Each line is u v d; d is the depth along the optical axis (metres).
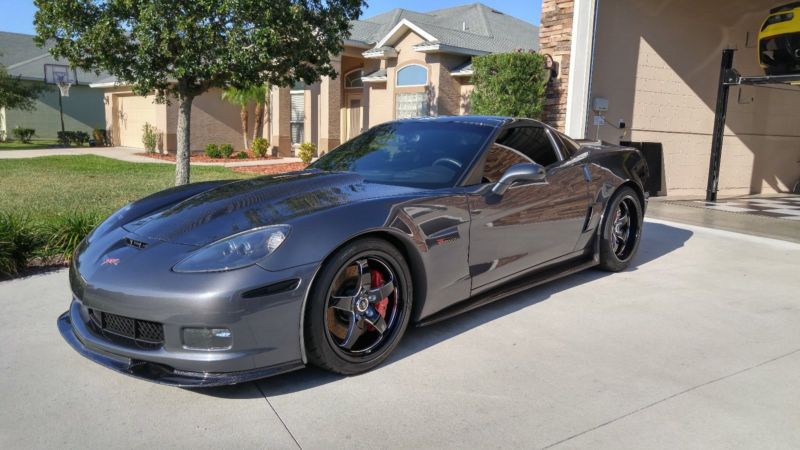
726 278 4.53
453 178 3.37
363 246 2.72
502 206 3.43
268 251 2.49
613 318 3.60
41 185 10.45
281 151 19.64
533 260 3.77
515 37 18.61
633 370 2.87
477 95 9.07
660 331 3.39
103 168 14.23
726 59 9.11
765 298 4.02
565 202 3.94
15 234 4.68
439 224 3.05
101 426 2.38
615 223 4.53
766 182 11.66
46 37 7.57
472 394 2.63
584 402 2.55
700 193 10.60
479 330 3.40
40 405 2.55
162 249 2.66
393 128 4.14
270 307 2.45
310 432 2.32
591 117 8.58
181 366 2.45
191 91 8.35
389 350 2.90
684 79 9.80
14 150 21.28
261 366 2.49
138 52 7.48
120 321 2.59
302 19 7.86
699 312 3.72
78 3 7.24
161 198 3.41
